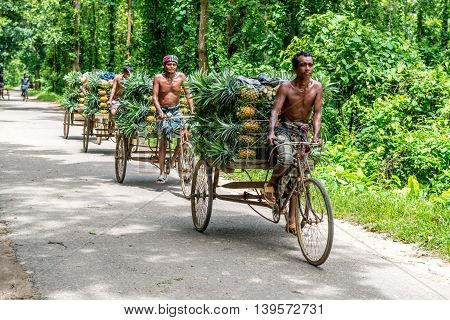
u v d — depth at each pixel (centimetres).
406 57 1341
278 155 604
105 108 1352
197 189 705
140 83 996
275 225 734
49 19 3956
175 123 915
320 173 972
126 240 636
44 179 1009
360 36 1314
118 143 1013
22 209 774
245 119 637
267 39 1566
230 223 739
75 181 1002
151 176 1095
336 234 683
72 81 1628
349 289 496
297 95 605
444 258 592
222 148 642
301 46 1344
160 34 2303
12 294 466
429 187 1066
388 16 1844
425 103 1227
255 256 591
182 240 646
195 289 487
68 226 690
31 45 4866
